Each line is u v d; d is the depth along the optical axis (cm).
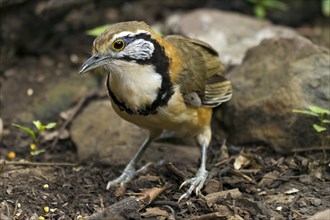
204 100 1038
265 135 1140
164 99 953
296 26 1666
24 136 1228
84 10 1577
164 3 1692
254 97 1170
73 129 1225
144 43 923
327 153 1100
